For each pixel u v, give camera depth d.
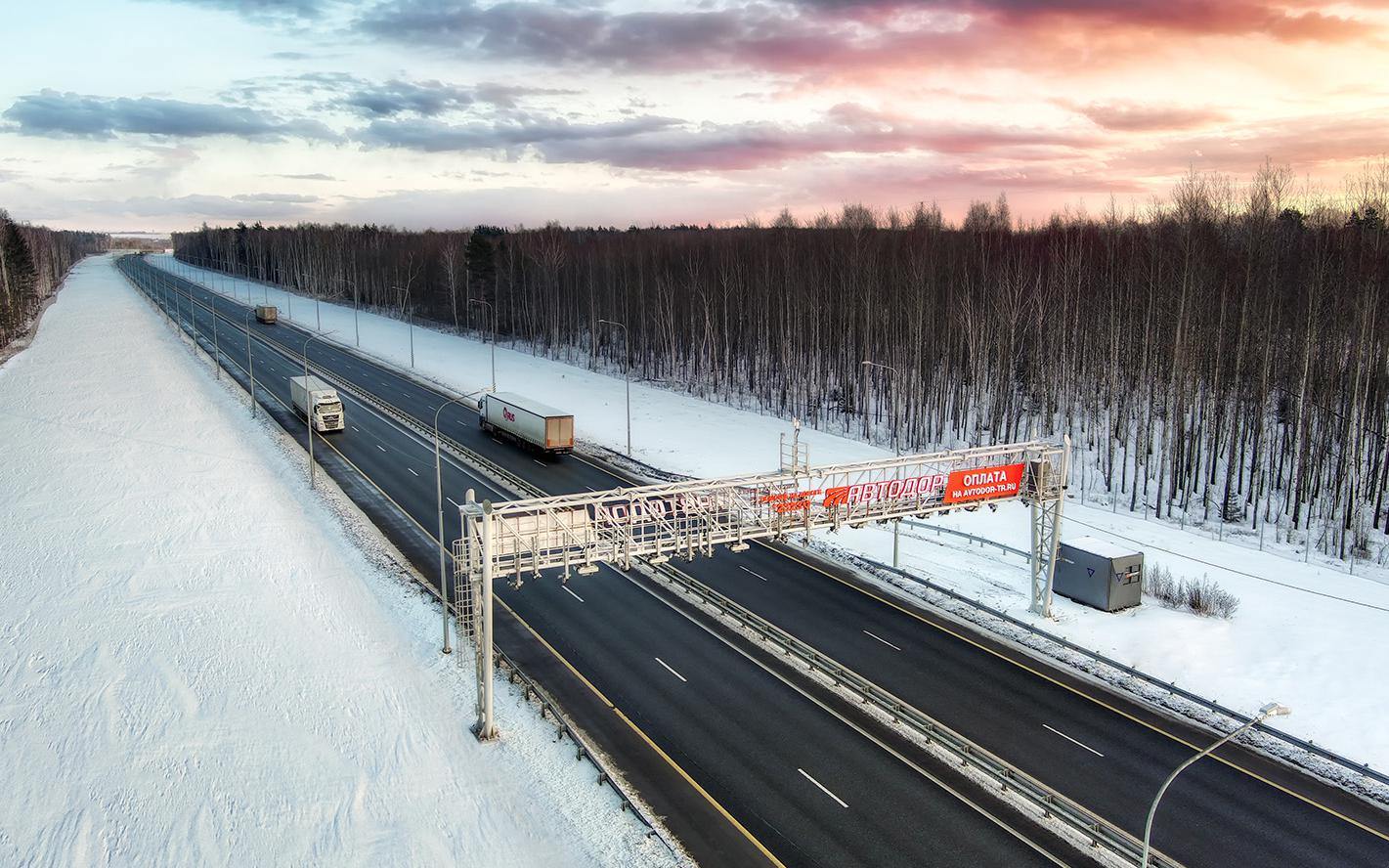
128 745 33.19
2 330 129.75
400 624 41.53
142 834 28.31
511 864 25.66
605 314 129.38
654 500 36.56
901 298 88.44
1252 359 67.62
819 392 91.06
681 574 48.19
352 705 35.06
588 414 87.06
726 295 102.62
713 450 73.88
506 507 33.25
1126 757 31.19
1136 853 25.09
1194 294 66.88
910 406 84.62
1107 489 67.69
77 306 184.25
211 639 40.97
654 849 25.67
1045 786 28.31
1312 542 55.50
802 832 26.53
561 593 45.38
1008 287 80.75
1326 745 31.98
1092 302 82.50
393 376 107.62
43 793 30.59
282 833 27.89
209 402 90.62
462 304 157.75
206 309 172.88
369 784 30.08
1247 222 70.00
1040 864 25.25
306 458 69.75
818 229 136.00
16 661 39.62
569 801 28.20
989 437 80.69
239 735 33.41
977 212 135.50
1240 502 62.97
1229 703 34.81
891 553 51.72
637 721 32.84
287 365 113.00
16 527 56.09
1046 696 35.41
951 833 26.58
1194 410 64.88
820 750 31.09
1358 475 54.94
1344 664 37.56
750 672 36.97
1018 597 45.25
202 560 50.22
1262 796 29.00
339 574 47.59
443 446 75.56
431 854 26.34
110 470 67.88
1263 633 40.53
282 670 38.06
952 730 32.56
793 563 50.41
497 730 32.53
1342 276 61.09
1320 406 61.31
